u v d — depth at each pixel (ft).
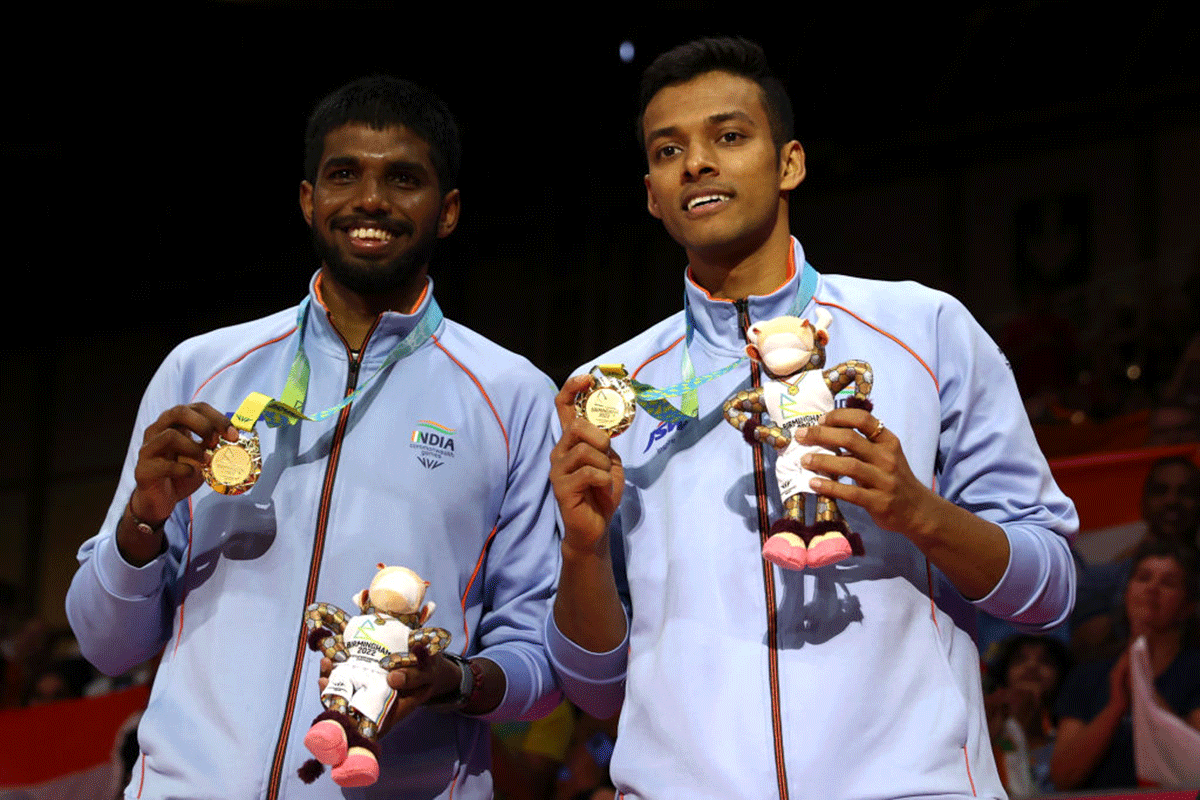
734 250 18.81
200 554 19.04
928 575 17.19
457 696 17.49
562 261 84.23
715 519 17.53
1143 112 69.56
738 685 16.37
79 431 97.91
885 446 15.31
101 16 68.03
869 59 73.72
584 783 43.57
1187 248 67.26
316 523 18.89
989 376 18.10
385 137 20.03
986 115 73.72
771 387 16.46
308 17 69.31
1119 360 63.00
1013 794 37.24
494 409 20.34
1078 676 38.55
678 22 70.49
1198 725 36.19
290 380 19.77
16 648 71.00
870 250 77.00
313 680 17.99
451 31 70.95
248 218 89.61
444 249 88.79
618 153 80.33
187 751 17.78
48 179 86.99
